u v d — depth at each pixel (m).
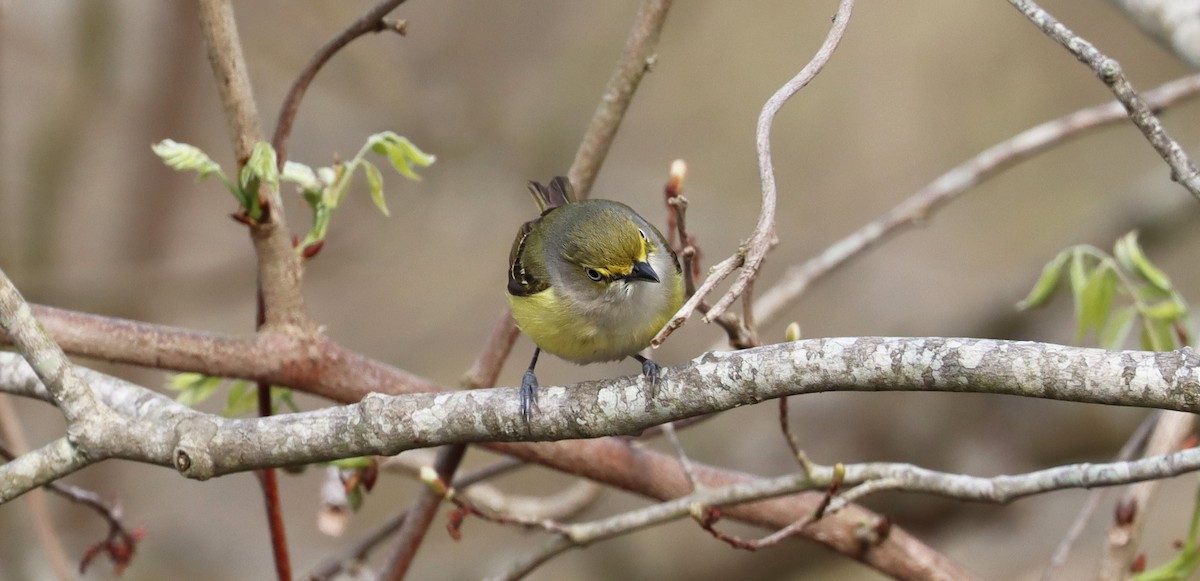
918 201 9.41
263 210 6.71
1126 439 12.06
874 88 16.78
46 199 14.48
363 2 16.03
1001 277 15.20
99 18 14.59
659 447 14.14
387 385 7.17
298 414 5.75
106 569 13.83
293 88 6.95
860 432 13.16
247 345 6.95
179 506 15.28
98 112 15.18
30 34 14.71
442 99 16.05
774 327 15.79
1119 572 7.23
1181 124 16.19
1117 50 16.05
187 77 15.00
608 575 13.49
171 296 15.07
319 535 15.52
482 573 13.71
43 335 5.58
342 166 7.10
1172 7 8.75
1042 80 16.36
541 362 16.64
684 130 16.95
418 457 9.39
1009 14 16.48
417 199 15.93
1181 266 15.37
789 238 16.42
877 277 16.20
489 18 16.31
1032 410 12.44
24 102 15.02
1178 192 12.88
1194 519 7.14
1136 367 4.52
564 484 15.93
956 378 4.74
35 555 11.84
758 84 16.91
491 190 16.00
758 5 16.98
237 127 6.63
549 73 16.22
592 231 7.20
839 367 4.95
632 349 7.30
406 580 13.80
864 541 7.68
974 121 16.52
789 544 13.24
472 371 8.08
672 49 17.02
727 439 14.02
